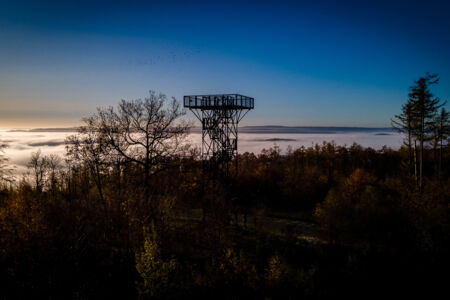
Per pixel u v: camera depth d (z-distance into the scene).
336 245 25.97
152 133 29.33
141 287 18.28
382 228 26.14
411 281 21.30
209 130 34.47
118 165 28.23
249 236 28.73
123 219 23.75
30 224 20.70
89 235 22.81
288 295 18.42
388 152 76.19
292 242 27.22
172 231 25.39
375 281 21.09
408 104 42.50
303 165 69.00
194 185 31.86
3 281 18.05
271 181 50.00
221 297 17.67
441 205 26.39
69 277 19.77
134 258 21.75
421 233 25.12
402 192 34.97
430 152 63.31
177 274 19.44
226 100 32.56
